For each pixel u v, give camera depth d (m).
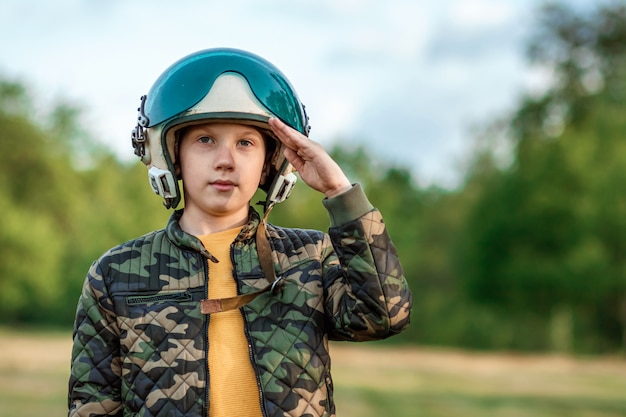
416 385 17.73
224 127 2.41
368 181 55.75
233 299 2.38
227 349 2.35
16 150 45.59
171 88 2.42
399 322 2.37
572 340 39.34
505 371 23.84
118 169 51.34
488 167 52.47
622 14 41.72
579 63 42.59
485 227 38.91
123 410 2.39
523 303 38.56
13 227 44.03
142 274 2.42
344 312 2.39
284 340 2.36
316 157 2.38
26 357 22.94
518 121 43.38
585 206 35.56
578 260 35.78
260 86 2.41
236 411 2.31
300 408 2.32
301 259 2.49
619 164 35.12
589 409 13.20
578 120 42.12
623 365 28.17
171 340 2.34
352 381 18.22
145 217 46.44
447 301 48.78
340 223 2.37
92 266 2.47
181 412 2.29
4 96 46.59
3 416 9.95
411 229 53.72
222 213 2.47
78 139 49.78
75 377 2.42
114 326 2.41
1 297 44.75
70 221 47.34
